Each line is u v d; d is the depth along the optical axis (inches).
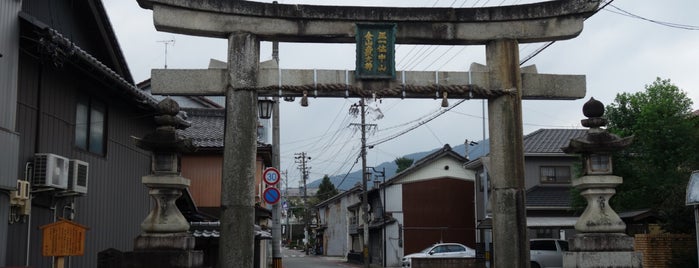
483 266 1072.2
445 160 1690.5
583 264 399.2
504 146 438.9
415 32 445.1
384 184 1663.4
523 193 435.8
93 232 540.7
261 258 1035.9
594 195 414.0
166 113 389.4
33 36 407.2
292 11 432.1
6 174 372.8
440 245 1280.8
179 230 375.6
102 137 570.3
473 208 1664.6
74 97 512.4
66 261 487.2
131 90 542.3
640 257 401.4
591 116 424.5
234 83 418.9
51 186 430.6
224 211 407.8
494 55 449.7
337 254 2413.9
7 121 381.1
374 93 434.3
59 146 481.7
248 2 427.5
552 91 456.4
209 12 422.6
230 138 414.6
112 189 586.2
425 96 444.1
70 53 428.8
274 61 432.8
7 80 382.3
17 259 418.9
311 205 3449.8
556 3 453.7
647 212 799.1
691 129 780.6
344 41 447.8
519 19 452.4
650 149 796.6
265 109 695.7
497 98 447.8
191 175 992.2
